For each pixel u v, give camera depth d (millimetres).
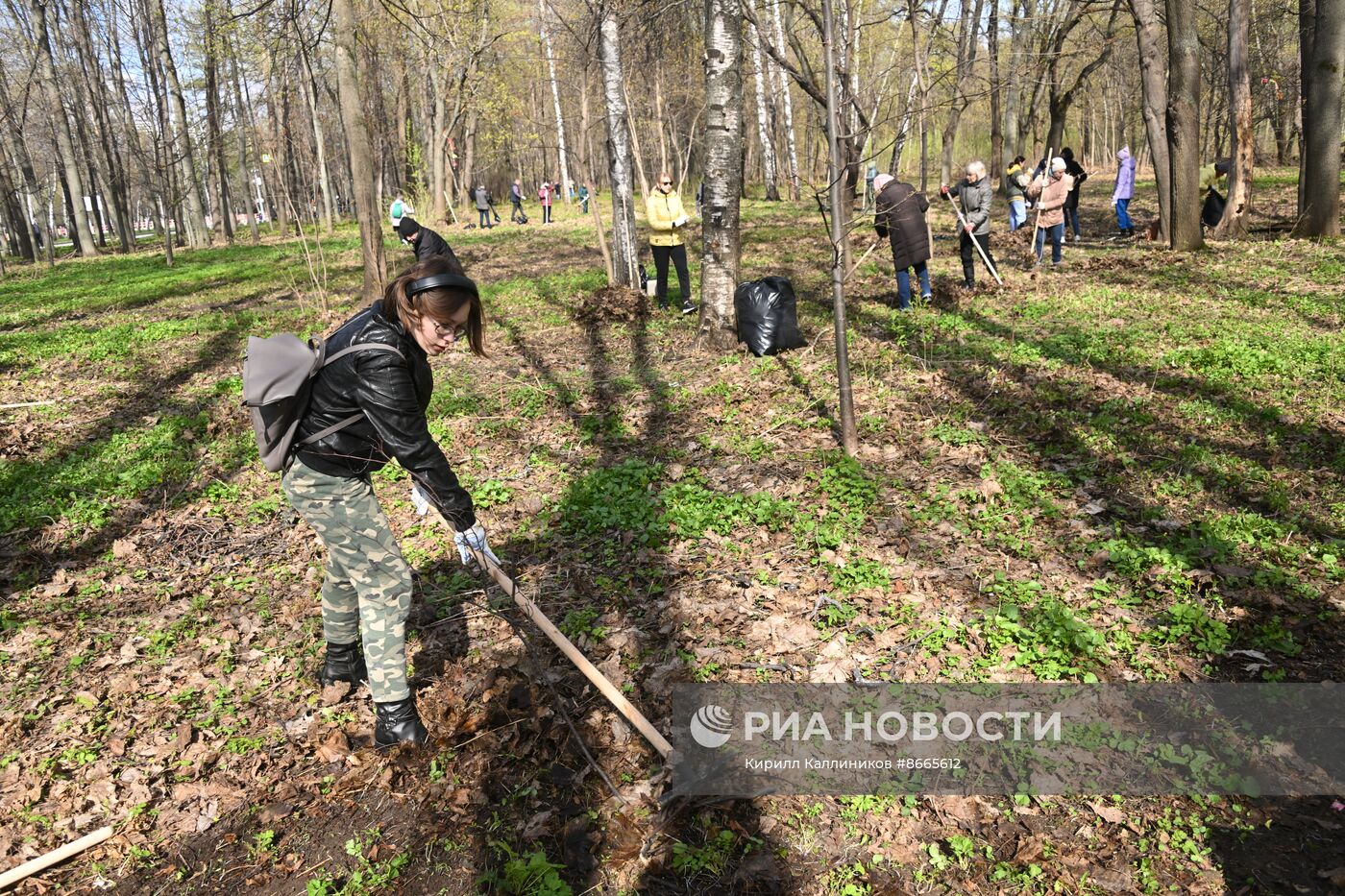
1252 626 3982
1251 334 8391
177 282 19953
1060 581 4484
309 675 4121
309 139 39438
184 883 3018
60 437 8102
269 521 6039
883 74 10633
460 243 25516
